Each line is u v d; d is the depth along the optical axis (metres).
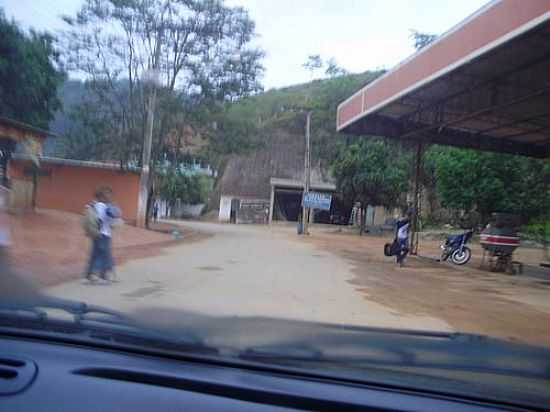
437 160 23.83
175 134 24.52
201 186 48.16
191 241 20.28
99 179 25.56
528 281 12.92
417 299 9.16
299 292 9.05
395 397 2.27
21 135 18.23
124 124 24.25
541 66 13.21
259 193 47.50
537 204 20.94
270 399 2.23
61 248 12.10
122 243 16.17
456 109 17.03
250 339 2.87
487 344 2.90
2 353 2.61
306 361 2.55
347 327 3.20
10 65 19.72
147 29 21.84
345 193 33.53
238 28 22.77
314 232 35.25
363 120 19.09
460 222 31.80
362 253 19.31
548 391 2.33
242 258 14.59
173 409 2.14
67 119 24.94
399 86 14.40
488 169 20.50
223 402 2.19
